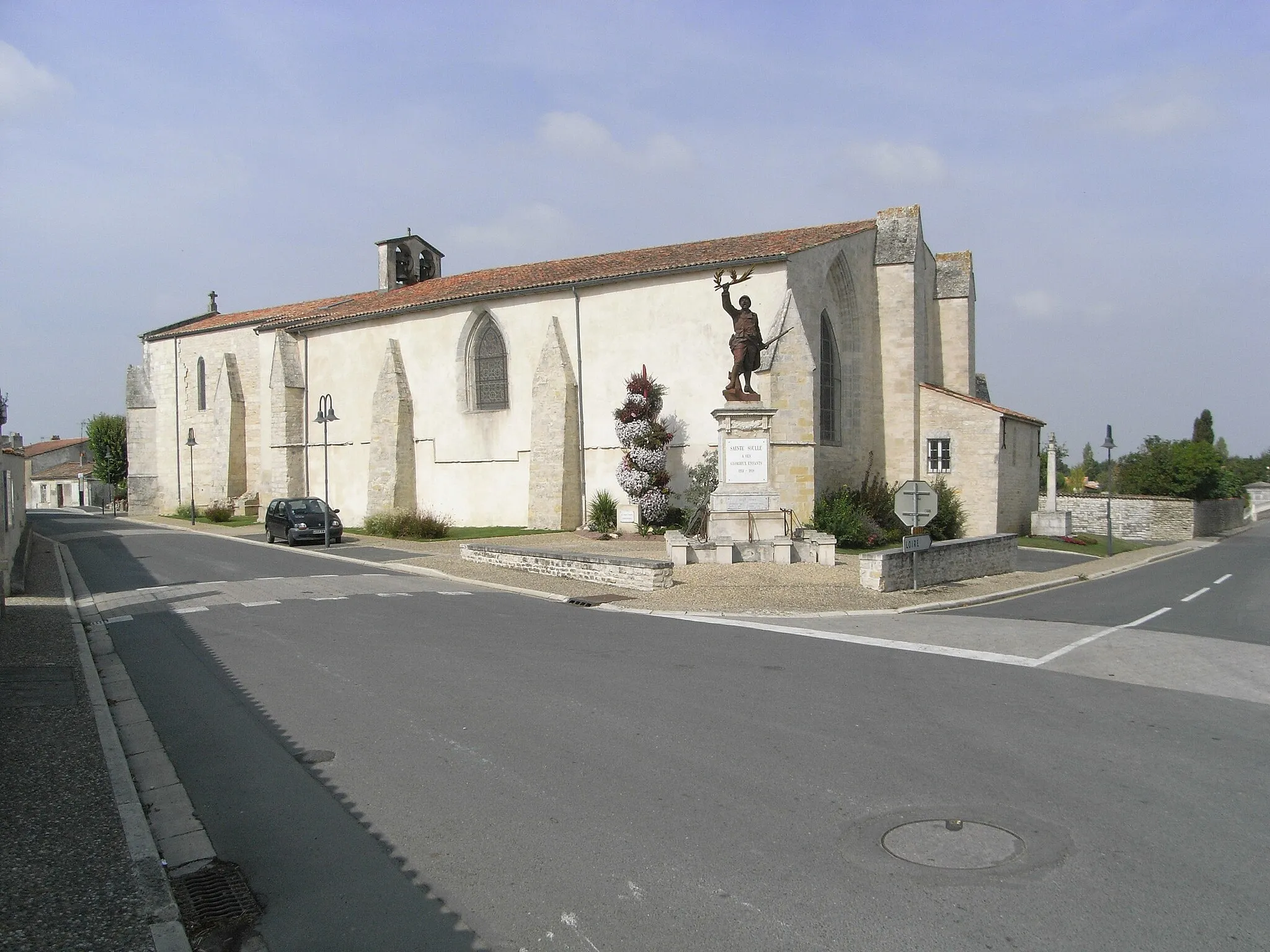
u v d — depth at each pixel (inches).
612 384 1176.2
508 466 1280.8
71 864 183.8
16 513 949.2
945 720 297.4
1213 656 425.4
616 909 164.9
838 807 216.4
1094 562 1072.8
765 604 582.2
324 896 172.2
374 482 1384.1
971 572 788.0
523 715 301.3
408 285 1771.7
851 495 1094.4
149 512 2122.3
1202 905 164.9
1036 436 1443.2
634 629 485.4
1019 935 153.6
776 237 1225.4
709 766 247.6
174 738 280.7
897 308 1268.5
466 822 208.7
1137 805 217.8
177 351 2050.9
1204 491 1828.2
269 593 628.7
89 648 430.0
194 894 173.8
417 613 535.8
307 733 283.7
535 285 1210.6
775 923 158.9
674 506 1109.7
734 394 787.4
